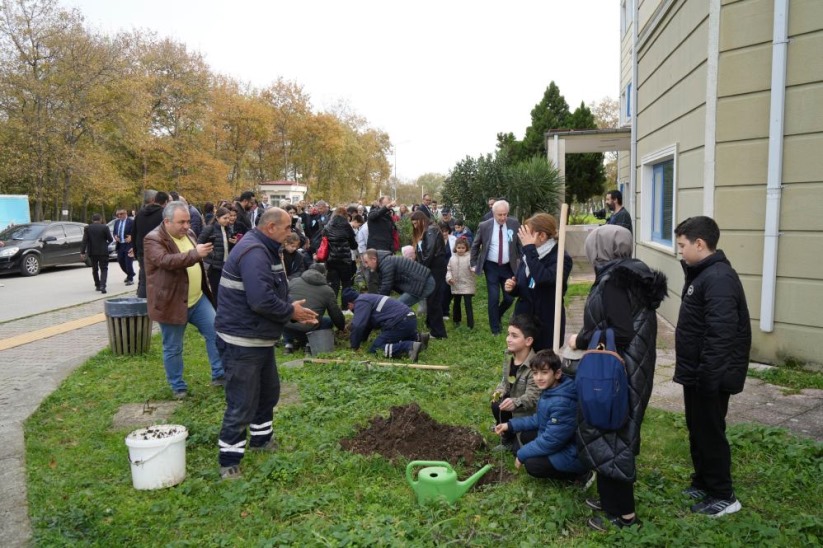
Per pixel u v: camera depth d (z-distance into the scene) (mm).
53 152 28703
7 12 27531
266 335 4105
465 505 3545
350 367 6543
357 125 64062
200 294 6043
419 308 9695
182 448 4016
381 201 10680
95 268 14172
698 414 3529
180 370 5914
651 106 10312
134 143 33594
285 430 4863
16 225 19531
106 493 3848
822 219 5930
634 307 3199
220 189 39812
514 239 8195
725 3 6465
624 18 21250
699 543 3113
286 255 9383
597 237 3354
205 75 39312
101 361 7250
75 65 28797
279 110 51750
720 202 6668
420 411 4797
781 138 6094
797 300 6156
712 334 3307
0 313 11398
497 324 8383
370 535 3148
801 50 5934
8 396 5895
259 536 3291
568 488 3756
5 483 3990
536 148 33969
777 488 3771
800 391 5625
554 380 3762
